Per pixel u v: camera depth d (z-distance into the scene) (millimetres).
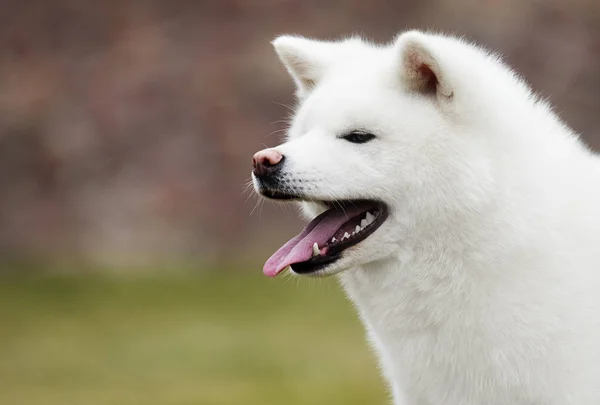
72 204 25734
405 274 7043
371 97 7043
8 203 25734
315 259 7125
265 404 13195
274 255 7266
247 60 26734
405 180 6922
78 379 15117
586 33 26078
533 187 6863
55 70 27266
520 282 6816
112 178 25906
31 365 16203
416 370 7188
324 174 7027
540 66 25734
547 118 7414
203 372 15352
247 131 26016
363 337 17594
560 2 26156
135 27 27766
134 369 15789
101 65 27281
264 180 7125
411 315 7090
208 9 27641
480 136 6844
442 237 6891
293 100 26016
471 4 26266
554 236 6863
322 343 17109
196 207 25328
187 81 26672
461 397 7113
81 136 26328
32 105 26672
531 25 26031
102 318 19484
